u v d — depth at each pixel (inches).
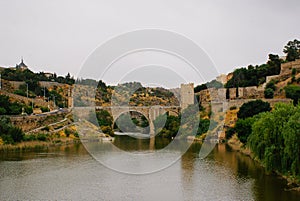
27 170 2041.1
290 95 4037.9
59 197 1476.4
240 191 1547.7
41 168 2106.3
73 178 1823.3
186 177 1836.9
